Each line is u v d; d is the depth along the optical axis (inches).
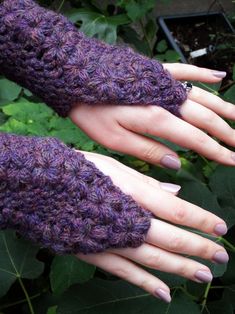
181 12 30.6
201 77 14.9
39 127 16.7
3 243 14.6
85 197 11.1
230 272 14.5
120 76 13.1
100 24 23.2
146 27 26.6
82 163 11.4
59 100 14.0
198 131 13.2
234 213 14.2
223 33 27.3
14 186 11.2
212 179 15.3
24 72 14.5
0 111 18.1
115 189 11.3
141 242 11.2
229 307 14.0
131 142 13.7
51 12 14.8
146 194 11.6
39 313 15.0
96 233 11.0
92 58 13.6
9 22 14.2
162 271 12.2
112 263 11.6
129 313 13.2
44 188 11.1
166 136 13.3
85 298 13.4
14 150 11.4
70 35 14.1
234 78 18.5
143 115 13.2
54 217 11.2
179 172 15.6
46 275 16.3
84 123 14.1
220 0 30.3
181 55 26.2
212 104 13.9
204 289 14.3
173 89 13.4
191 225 11.6
